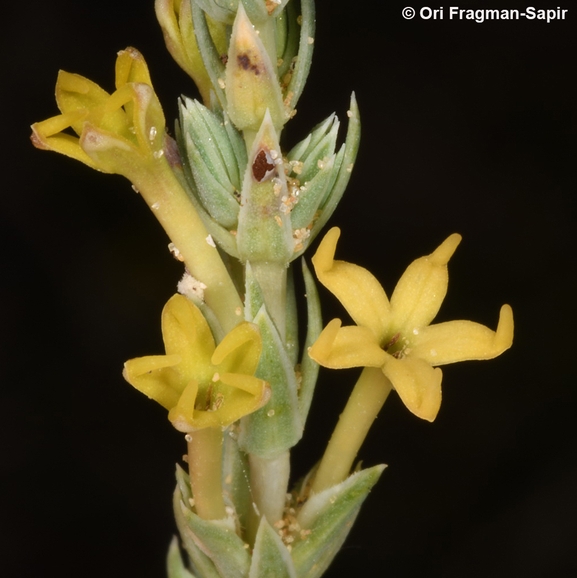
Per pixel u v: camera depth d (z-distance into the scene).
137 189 0.06
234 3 0.06
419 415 0.06
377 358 0.06
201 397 0.06
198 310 0.06
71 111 0.06
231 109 0.06
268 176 0.06
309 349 0.06
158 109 0.06
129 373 0.06
